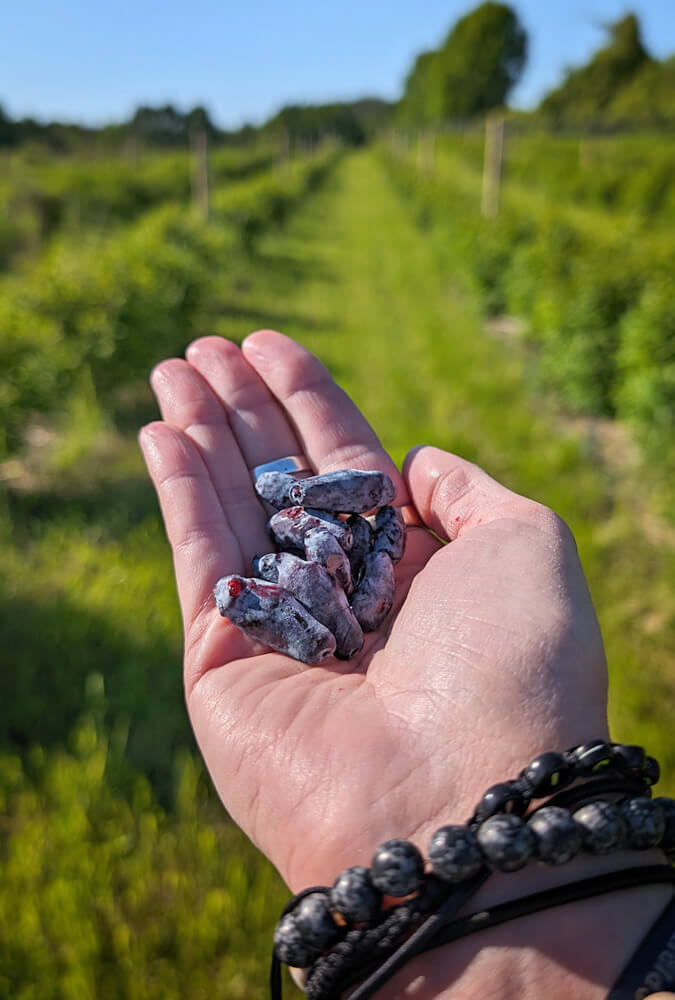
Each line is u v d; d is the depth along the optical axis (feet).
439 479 0.77
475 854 0.47
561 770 0.50
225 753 0.60
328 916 0.49
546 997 0.46
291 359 0.88
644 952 0.45
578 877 0.49
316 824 0.54
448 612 0.62
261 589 0.67
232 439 0.85
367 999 0.46
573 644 0.57
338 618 0.67
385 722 0.57
